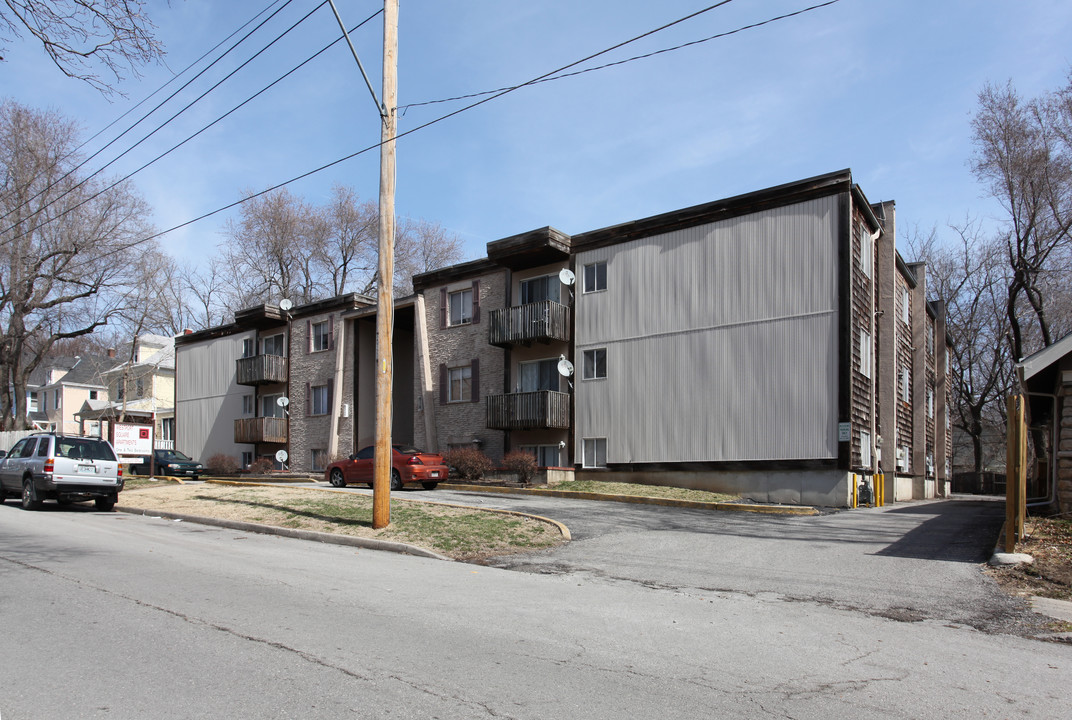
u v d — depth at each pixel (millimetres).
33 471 18141
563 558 11250
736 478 20750
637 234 23594
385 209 13602
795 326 20047
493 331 26141
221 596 8023
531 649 6078
